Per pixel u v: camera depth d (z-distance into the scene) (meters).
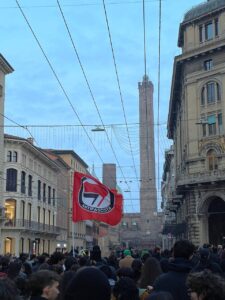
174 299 5.57
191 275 4.22
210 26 50.88
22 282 7.15
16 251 58.25
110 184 94.75
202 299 4.10
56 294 4.77
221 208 49.53
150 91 109.19
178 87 59.50
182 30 54.03
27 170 62.75
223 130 48.00
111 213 14.82
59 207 80.56
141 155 109.56
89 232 104.50
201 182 48.41
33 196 65.06
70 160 89.06
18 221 59.09
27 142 60.66
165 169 101.75
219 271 8.40
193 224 49.84
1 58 47.12
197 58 51.09
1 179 50.06
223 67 48.62
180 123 61.34
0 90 48.94
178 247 6.04
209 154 49.28
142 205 115.94
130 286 5.59
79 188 14.75
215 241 49.28
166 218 102.94
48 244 73.31
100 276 3.78
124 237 143.00
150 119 108.00
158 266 7.66
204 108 50.16
